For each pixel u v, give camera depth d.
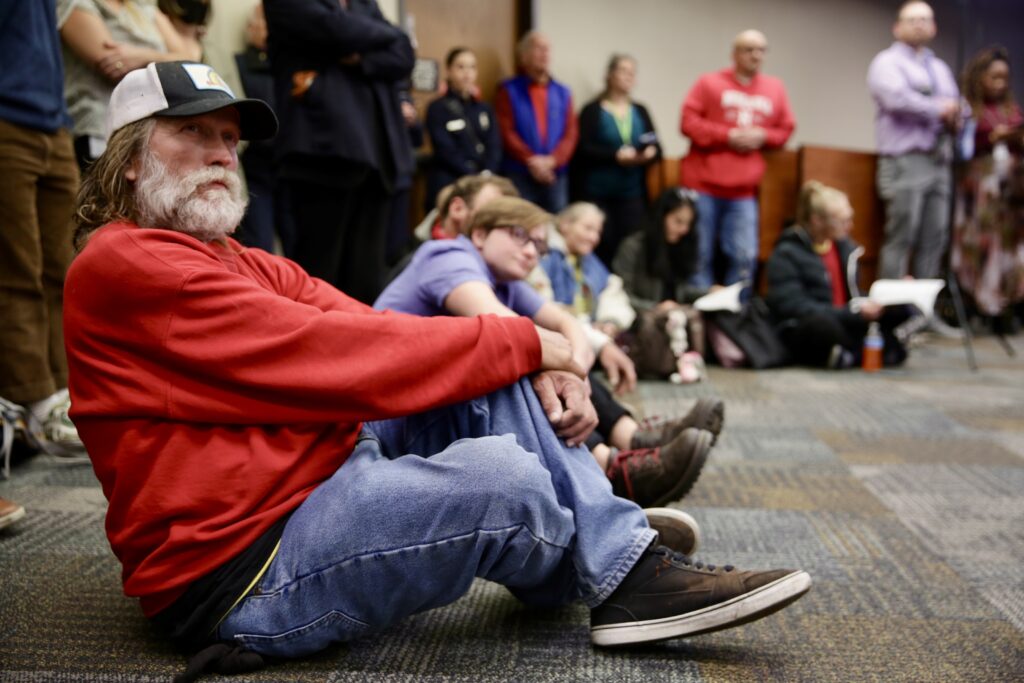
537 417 1.17
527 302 1.76
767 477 2.14
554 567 1.17
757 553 1.61
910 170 4.79
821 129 6.41
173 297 0.98
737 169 4.46
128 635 1.19
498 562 1.10
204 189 1.07
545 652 1.17
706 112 4.50
